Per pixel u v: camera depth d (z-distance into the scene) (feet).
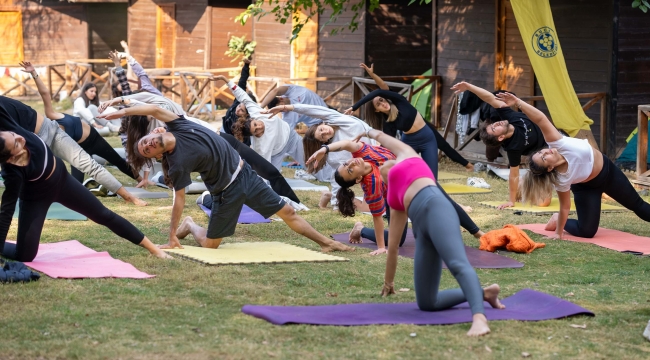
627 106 37.93
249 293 17.30
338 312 15.64
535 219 27.48
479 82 44.27
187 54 69.51
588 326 15.26
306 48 56.95
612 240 24.16
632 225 26.78
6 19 76.18
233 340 13.97
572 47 39.70
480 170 39.01
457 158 29.55
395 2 52.85
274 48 60.64
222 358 13.05
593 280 19.35
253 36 62.90
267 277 18.84
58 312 15.42
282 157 32.07
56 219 25.46
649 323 14.67
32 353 13.12
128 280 18.04
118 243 22.18
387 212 22.77
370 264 20.58
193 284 17.97
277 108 27.84
